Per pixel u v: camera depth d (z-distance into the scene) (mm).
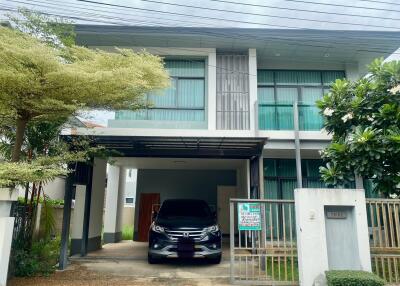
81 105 6141
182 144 8180
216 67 10414
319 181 10547
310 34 9844
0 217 5125
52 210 8711
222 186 14453
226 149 8594
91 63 6125
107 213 12781
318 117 9555
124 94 6418
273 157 10609
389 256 5555
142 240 13492
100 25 9484
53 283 6262
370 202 5750
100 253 9844
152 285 6152
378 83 6859
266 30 9844
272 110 9766
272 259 6082
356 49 10305
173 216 9000
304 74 11422
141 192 14219
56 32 6965
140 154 8562
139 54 7574
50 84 5832
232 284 6070
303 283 5410
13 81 5543
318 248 5492
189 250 7797
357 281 4797
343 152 6496
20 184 5941
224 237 13891
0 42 5223
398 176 6297
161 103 10180
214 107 10055
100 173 10867
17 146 6410
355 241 5598
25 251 7184
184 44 10195
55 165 6168
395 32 9711
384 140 6051
